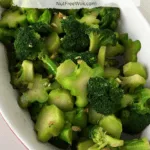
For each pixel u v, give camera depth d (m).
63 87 0.30
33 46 0.31
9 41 0.33
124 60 0.33
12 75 0.31
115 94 0.29
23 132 0.28
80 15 0.35
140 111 0.30
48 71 0.32
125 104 0.30
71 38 0.32
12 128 0.28
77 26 0.32
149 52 0.32
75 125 0.30
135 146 0.29
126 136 0.31
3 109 0.28
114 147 0.29
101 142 0.29
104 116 0.30
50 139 0.30
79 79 0.30
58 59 0.32
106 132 0.29
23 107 0.30
